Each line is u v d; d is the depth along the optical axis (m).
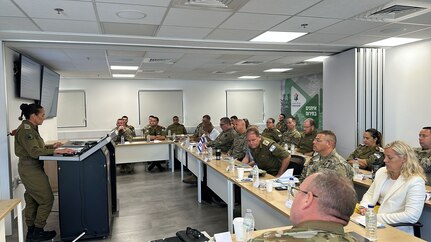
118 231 3.55
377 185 2.49
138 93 9.22
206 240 1.78
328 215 1.03
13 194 3.95
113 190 4.12
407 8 2.97
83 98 8.68
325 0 2.69
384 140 5.25
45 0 2.55
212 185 4.32
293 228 1.06
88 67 6.41
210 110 9.97
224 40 4.21
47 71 5.62
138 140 7.22
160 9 2.84
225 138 5.13
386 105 5.28
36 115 3.32
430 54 4.56
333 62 5.50
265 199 2.40
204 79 9.71
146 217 4.01
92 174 3.20
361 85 5.04
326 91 5.71
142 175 6.52
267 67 7.07
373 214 1.88
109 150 3.93
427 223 2.54
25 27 3.35
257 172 3.05
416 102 4.82
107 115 8.93
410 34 4.09
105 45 4.28
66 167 3.15
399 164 2.28
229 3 2.74
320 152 2.76
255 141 3.66
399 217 2.08
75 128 8.62
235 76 9.02
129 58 5.46
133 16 3.04
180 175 6.48
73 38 3.86
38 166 3.29
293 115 9.89
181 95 9.64
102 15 2.98
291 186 2.50
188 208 4.35
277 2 2.71
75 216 3.19
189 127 9.73
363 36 4.15
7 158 3.79
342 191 1.04
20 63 4.20
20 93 4.22
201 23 3.33
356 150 4.38
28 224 3.33
